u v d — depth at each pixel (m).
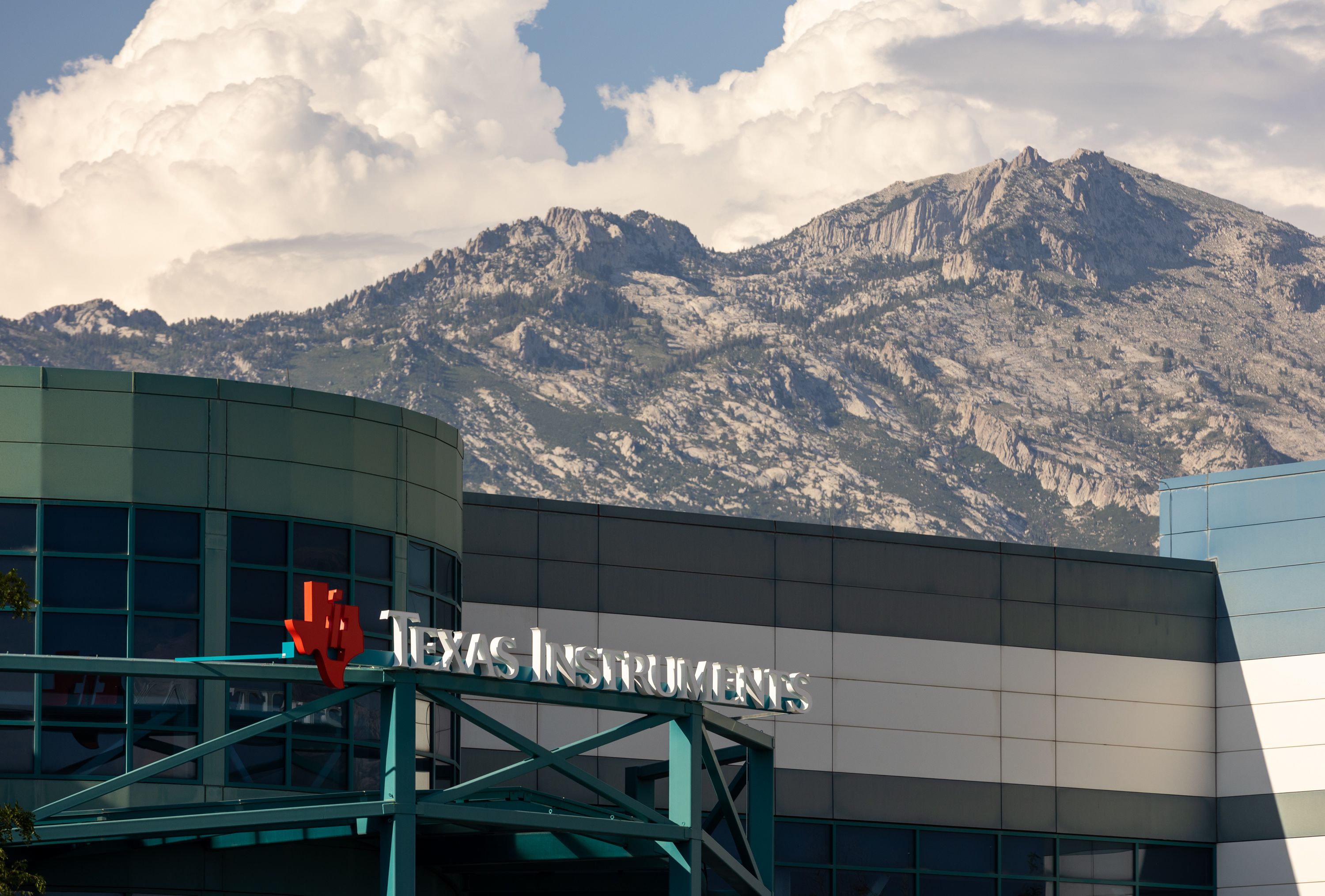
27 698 61.97
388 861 57.66
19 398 64.88
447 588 74.81
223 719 64.38
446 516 75.00
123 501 64.94
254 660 65.44
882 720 92.94
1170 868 97.62
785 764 90.69
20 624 63.03
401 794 57.56
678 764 64.56
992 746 94.88
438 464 74.69
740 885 68.00
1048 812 95.31
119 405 65.75
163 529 65.38
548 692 61.75
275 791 64.94
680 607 89.75
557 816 60.41
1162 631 99.81
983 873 93.44
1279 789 96.94
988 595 96.62
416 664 58.00
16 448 64.44
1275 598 99.12
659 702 64.25
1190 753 99.06
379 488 70.94
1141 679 98.75
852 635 93.19
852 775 91.81
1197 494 103.38
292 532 67.69
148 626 64.25
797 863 90.25
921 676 94.19
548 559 87.44
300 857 66.50
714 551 91.19
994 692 95.50
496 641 60.56
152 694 63.50
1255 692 98.75
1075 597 98.44
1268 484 100.50
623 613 88.44
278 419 68.44
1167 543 104.44
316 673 59.44
